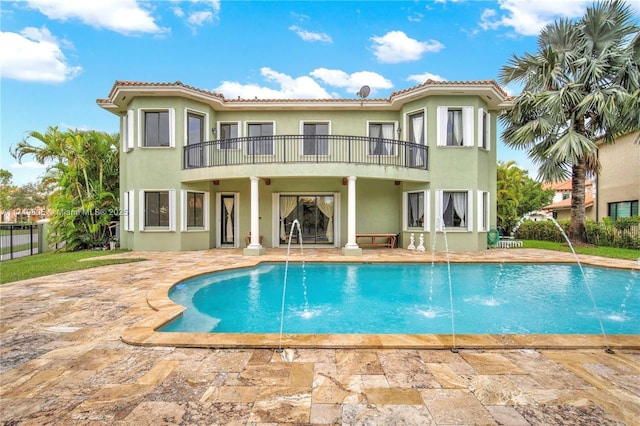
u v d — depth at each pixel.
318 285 7.20
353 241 10.47
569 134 10.70
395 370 2.70
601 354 3.02
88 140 13.04
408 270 8.52
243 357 2.96
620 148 15.58
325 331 4.44
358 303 5.85
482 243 11.81
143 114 11.73
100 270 7.57
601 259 9.24
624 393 2.36
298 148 12.66
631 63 10.05
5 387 2.45
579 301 5.94
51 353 3.06
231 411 2.13
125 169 12.87
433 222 11.58
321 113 12.84
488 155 12.59
